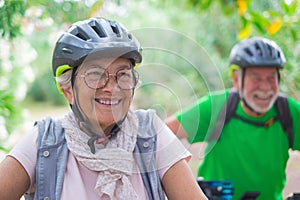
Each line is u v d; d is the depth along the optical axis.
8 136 4.26
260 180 4.06
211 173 4.06
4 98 4.20
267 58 4.05
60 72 2.26
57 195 2.22
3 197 2.25
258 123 4.05
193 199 2.32
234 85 4.19
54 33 4.83
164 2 6.55
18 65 4.79
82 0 4.53
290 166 5.05
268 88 4.05
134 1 7.70
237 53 4.15
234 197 4.07
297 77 5.45
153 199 2.30
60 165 2.26
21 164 2.26
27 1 4.03
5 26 3.96
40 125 2.32
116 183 2.27
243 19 5.11
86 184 2.27
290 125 4.05
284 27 5.45
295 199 3.66
